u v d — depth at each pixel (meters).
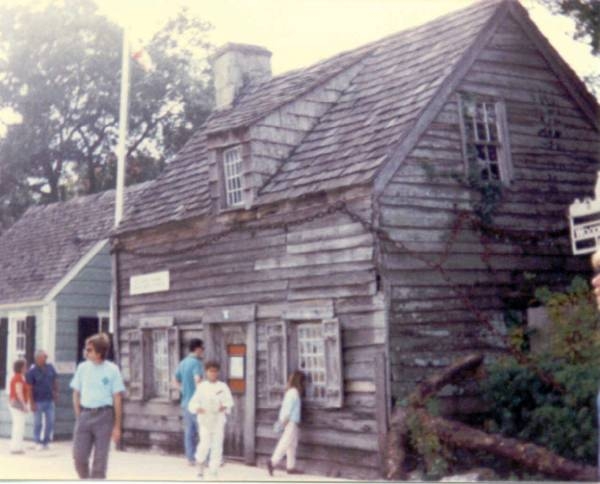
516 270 15.09
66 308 22.00
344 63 17.83
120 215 20.98
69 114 36.91
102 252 22.70
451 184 14.62
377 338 13.59
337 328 14.09
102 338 11.28
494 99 15.53
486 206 14.91
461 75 15.04
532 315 14.52
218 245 17.05
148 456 17.80
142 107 36.59
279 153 16.45
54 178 37.06
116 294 19.75
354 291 14.03
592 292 13.89
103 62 36.59
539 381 13.19
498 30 15.78
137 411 19.00
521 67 15.98
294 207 15.28
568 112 16.45
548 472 12.09
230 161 17.00
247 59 21.03
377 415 13.41
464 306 14.34
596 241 15.06
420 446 12.77
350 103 16.80
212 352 16.94
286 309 15.30
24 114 36.69
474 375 13.87
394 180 14.01
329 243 14.56
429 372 13.78
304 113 16.89
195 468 15.41
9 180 36.91
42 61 36.53
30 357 22.06
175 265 18.16
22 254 25.22
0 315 23.69
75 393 11.26
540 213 15.58
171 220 17.94
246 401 16.05
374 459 13.38
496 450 12.39
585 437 12.27
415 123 14.34
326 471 14.27
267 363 15.62
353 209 14.15
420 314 13.87
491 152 15.59
